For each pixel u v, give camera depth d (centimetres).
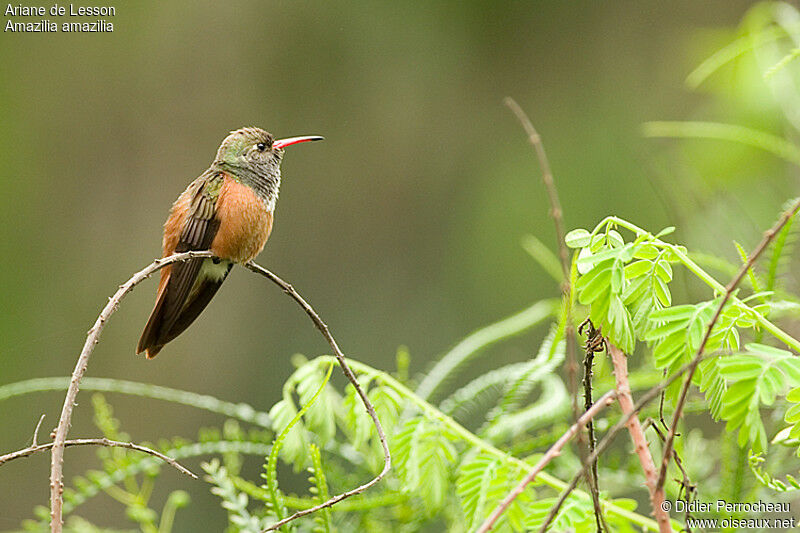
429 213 1499
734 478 414
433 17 1543
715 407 300
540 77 1548
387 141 1528
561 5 1566
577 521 348
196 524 1048
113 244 1443
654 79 1519
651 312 323
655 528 352
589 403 318
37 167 1440
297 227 1498
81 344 1359
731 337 310
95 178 1461
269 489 376
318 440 483
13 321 1359
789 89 600
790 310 367
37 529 482
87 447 1201
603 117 1502
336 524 475
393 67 1532
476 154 1515
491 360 1059
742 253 330
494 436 477
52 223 1427
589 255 325
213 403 492
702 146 725
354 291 1468
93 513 1130
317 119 1520
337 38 1524
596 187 1426
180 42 1501
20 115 1448
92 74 1477
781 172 692
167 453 475
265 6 1515
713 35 812
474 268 1427
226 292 1419
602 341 319
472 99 1541
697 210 568
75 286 1409
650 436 475
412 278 1457
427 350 1392
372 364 1404
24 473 1181
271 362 1395
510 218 1441
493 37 1552
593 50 1557
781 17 607
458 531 475
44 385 483
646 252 327
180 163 1477
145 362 1351
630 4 1559
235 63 1506
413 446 401
